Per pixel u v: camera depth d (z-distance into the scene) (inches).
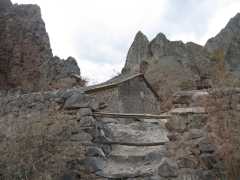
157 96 682.2
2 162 230.8
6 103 290.4
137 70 995.9
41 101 276.1
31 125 247.9
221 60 849.5
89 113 260.4
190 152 242.1
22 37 730.2
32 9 777.6
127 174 246.1
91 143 255.3
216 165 233.5
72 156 247.3
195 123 247.0
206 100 251.3
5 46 714.2
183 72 912.9
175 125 253.1
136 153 288.4
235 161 226.7
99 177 245.6
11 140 245.1
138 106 615.2
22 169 226.1
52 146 241.8
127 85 594.9
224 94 246.1
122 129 358.9
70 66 705.6
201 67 908.0
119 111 549.6
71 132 256.2
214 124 241.1
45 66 701.3
